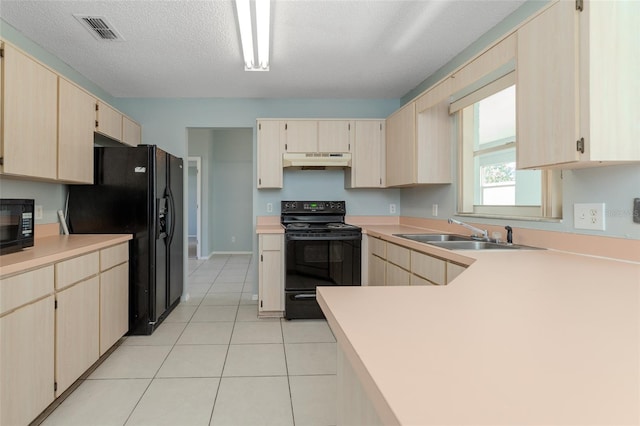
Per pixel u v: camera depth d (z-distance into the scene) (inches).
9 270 59.9
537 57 66.1
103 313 95.0
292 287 132.3
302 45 108.0
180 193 149.3
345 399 38.6
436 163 121.0
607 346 24.8
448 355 23.3
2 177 89.5
